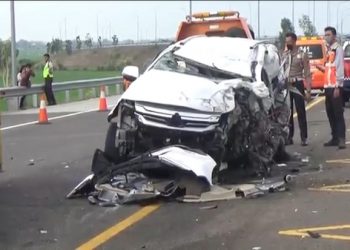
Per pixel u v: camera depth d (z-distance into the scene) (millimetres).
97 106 23281
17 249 6219
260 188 8289
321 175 9430
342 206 7484
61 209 7773
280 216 7121
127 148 8531
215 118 8180
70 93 29688
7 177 10023
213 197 7898
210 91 8445
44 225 7070
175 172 7996
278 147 10344
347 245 5988
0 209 7824
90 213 7543
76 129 16266
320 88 23219
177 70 9359
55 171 10438
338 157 10953
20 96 22828
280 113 10867
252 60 9680
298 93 12219
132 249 6113
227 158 8750
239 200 7941
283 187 8570
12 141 14406
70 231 6809
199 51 9758
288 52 12430
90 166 10797
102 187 8156
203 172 7797
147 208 7680
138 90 8594
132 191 7980
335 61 11758
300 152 11547
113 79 29688
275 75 10852
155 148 8406
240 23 15688
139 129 8391
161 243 6273
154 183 8055
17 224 7129
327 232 6445
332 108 11930
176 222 7023
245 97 8820
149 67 9633
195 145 8320
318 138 13297
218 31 15859
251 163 9102
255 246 6055
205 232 6598
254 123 9055
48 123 17875
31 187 9172
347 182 8867
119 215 7406
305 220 6926
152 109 8297
